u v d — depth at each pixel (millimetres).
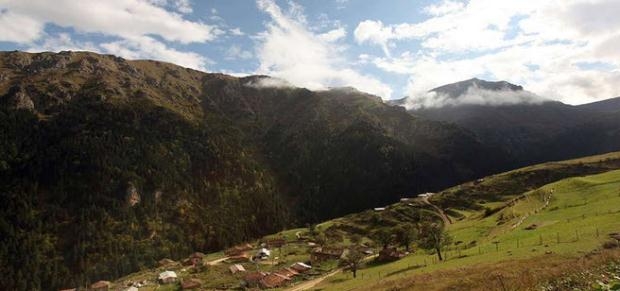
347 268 141875
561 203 124750
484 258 74062
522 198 157625
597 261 44844
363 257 150750
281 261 183375
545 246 68938
